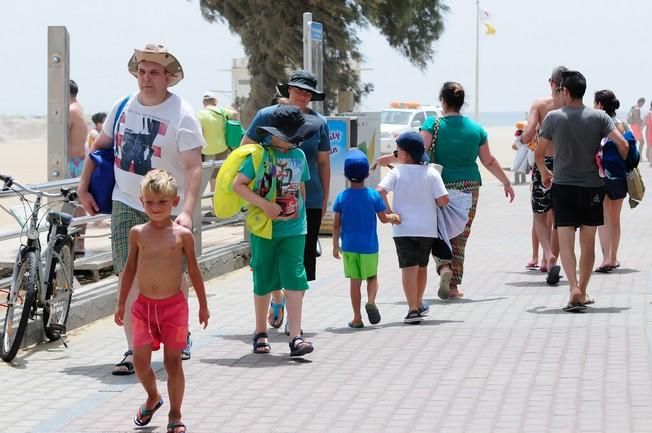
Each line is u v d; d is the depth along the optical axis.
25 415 10.04
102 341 13.59
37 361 12.38
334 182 24.89
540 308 15.09
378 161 15.40
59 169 18.50
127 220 12.04
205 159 25.14
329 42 39.25
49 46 18.34
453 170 15.68
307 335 13.68
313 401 10.30
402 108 62.06
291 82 13.25
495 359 11.86
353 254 13.97
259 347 12.56
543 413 9.60
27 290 12.30
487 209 32.00
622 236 23.89
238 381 11.20
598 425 9.16
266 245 12.40
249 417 9.79
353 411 9.88
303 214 12.48
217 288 17.97
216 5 38.88
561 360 11.69
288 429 9.35
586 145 14.65
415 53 41.94
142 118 11.94
